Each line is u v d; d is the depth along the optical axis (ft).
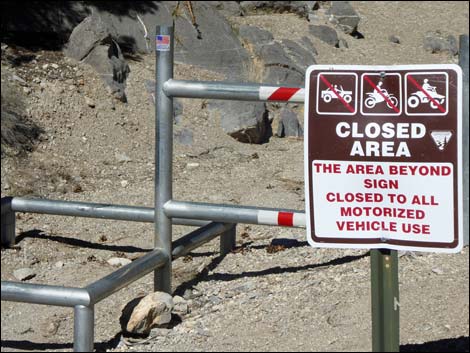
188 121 40.83
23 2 45.65
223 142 40.24
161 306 22.34
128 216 26.55
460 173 19.12
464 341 20.99
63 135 37.55
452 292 23.73
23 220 30.40
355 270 25.71
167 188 24.14
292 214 23.26
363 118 19.72
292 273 25.82
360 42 56.49
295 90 22.77
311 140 19.98
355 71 19.83
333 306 23.20
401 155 19.45
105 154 37.55
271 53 47.03
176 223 26.91
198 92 23.75
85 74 41.16
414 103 19.42
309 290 24.29
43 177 34.50
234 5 54.03
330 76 19.93
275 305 23.56
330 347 20.80
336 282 24.80
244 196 33.71
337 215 19.86
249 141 40.70
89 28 42.27
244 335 21.88
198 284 25.41
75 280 26.07
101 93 40.75
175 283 25.45
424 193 19.33
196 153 38.78
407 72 19.51
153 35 47.67
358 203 19.72
